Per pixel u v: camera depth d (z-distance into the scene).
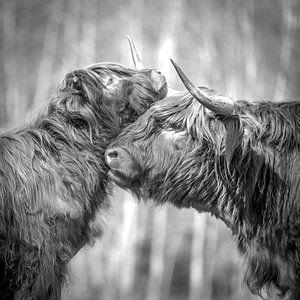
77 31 41.56
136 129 10.82
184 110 10.72
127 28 39.97
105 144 11.01
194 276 36.56
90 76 10.93
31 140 10.74
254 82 40.09
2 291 10.59
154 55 38.38
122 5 41.16
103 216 11.20
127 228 34.88
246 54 41.22
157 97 11.09
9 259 10.44
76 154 10.87
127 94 10.92
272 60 41.81
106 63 11.09
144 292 36.62
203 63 39.25
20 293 10.46
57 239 10.55
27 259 10.43
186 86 9.99
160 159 10.69
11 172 10.45
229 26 42.19
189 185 10.70
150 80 11.04
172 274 37.81
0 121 39.50
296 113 10.61
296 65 41.88
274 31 42.84
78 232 10.84
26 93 41.09
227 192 10.66
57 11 42.75
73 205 10.70
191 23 40.75
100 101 10.91
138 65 11.38
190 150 10.64
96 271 34.38
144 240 37.47
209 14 41.62
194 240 36.81
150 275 36.69
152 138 10.74
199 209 10.92
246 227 10.67
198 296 36.56
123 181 10.82
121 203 34.56
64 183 10.70
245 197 10.53
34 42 42.91
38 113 11.27
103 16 41.50
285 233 10.41
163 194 10.84
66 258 10.67
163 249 36.84
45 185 10.55
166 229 37.09
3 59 42.34
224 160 10.52
